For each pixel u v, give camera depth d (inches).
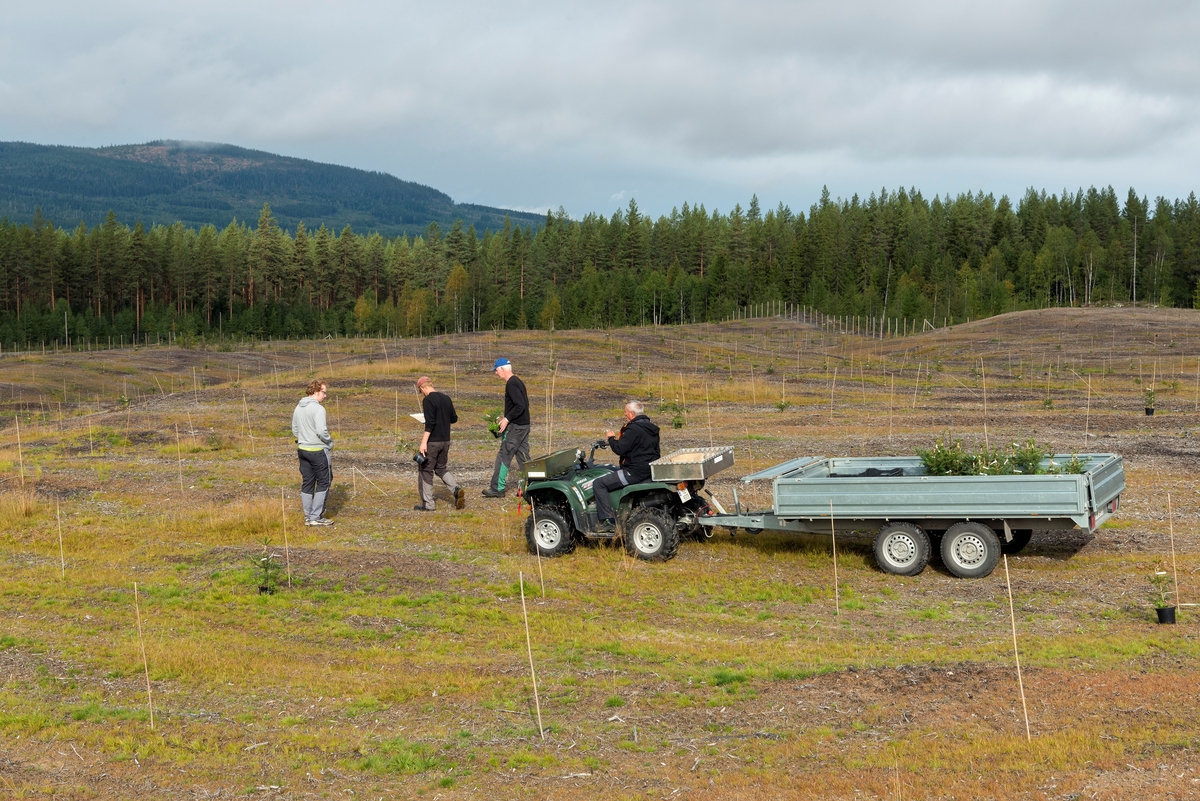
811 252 5369.1
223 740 272.1
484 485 684.1
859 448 799.7
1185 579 404.5
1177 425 887.7
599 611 396.5
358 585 435.8
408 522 569.9
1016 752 238.4
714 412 1143.0
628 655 339.0
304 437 560.7
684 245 5841.5
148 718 287.3
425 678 319.6
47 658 343.6
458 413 1127.0
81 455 882.8
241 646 358.9
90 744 269.0
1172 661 302.5
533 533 489.1
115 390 1951.3
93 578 456.4
